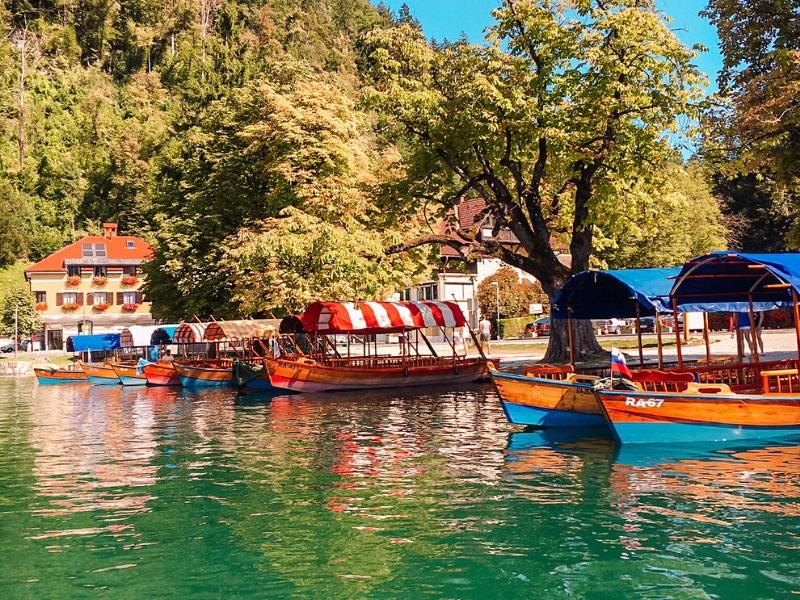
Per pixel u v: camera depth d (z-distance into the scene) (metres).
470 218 67.06
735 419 15.23
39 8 166.38
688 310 20.52
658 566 7.96
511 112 28.09
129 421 23.48
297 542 9.12
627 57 26.95
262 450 16.31
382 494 11.49
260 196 41.59
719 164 29.02
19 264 114.44
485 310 67.81
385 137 33.56
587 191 30.98
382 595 7.37
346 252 31.89
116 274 93.50
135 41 169.00
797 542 8.61
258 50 154.75
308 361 32.41
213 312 42.06
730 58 28.61
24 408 29.73
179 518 10.45
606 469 12.91
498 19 30.06
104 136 134.38
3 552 9.00
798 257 16.27
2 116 129.75
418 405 24.84
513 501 10.80
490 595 7.31
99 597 7.48
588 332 32.12
